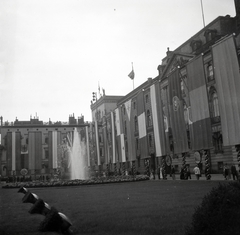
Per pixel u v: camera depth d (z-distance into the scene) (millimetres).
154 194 19000
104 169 93500
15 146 70000
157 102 44344
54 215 8766
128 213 11750
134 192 21406
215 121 42469
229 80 29750
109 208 13500
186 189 21109
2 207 15656
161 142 43406
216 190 6242
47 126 102375
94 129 79812
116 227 9211
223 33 45312
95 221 10375
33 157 69688
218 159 42375
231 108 29500
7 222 10648
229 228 5344
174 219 9906
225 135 30172
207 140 33156
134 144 56188
